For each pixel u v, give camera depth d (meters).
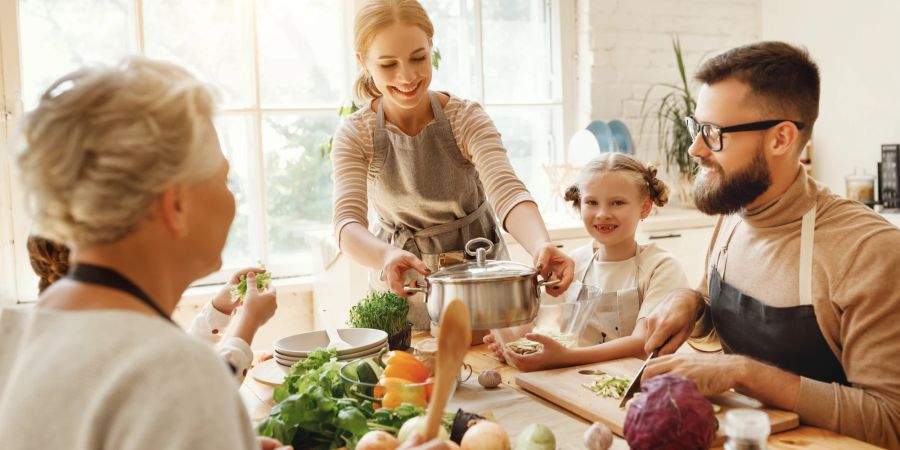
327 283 3.08
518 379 1.39
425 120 1.86
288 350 1.45
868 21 3.59
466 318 0.80
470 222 1.92
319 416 0.97
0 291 2.81
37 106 0.66
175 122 0.66
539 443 0.95
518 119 3.83
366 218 1.82
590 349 1.50
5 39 2.90
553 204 3.87
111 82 0.65
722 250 1.49
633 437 0.89
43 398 0.62
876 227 1.23
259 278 1.42
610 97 3.83
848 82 3.71
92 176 0.63
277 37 3.35
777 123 1.27
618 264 1.94
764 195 1.33
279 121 3.36
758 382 1.15
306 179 3.44
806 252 1.29
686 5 3.96
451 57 3.67
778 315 1.32
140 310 0.67
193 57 3.22
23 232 2.88
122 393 0.60
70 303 0.67
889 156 3.37
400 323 1.62
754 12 4.15
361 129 1.86
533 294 1.34
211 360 0.64
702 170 1.37
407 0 1.67
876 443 1.12
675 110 3.88
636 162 1.96
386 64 1.67
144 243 0.68
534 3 3.81
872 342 1.18
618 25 3.82
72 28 3.04
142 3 3.12
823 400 1.13
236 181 3.33
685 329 1.44
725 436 1.02
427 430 0.79
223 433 0.61
